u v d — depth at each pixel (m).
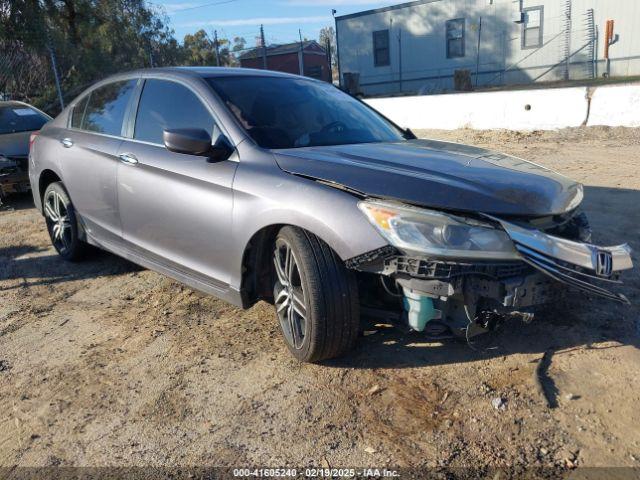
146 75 4.38
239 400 2.98
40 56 17.55
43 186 5.46
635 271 4.36
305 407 2.89
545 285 2.86
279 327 3.57
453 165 3.22
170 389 3.12
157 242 3.99
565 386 2.93
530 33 25.55
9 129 8.33
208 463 2.54
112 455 2.63
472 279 2.80
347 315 2.99
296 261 3.01
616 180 7.36
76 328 3.94
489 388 2.95
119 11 23.31
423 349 3.35
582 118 11.03
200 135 3.39
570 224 3.20
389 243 2.73
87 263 5.26
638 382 2.92
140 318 4.04
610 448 2.49
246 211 3.24
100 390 3.15
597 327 3.50
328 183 3.01
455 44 27.55
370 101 14.10
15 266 5.29
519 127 11.79
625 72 23.88
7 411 3.01
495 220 2.73
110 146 4.37
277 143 3.52
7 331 3.95
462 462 2.46
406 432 2.66
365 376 3.12
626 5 23.16
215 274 3.57
